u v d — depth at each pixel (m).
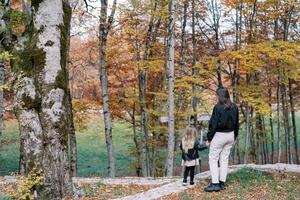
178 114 19.00
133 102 21.56
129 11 17.81
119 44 19.94
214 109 9.41
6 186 11.30
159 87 22.34
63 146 9.38
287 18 20.78
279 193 9.16
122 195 10.39
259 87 17.97
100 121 36.19
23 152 9.27
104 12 16.83
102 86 17.64
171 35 16.39
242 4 19.72
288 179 10.52
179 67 23.14
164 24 20.80
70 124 16.39
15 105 9.27
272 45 16.80
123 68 20.98
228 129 9.40
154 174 22.56
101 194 10.50
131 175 27.33
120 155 31.05
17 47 9.38
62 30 9.39
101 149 32.22
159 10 17.30
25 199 9.01
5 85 9.26
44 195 9.16
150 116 22.52
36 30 9.26
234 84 19.53
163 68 18.92
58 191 9.30
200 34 23.20
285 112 24.31
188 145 10.29
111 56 19.86
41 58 9.12
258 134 25.55
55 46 9.23
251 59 16.59
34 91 9.17
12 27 10.50
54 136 9.21
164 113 18.89
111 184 12.05
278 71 18.50
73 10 16.77
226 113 9.33
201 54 23.19
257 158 25.72
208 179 10.89
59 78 9.27
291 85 24.66
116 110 22.39
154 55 21.64
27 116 9.16
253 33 19.69
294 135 26.61
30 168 9.16
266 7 18.88
